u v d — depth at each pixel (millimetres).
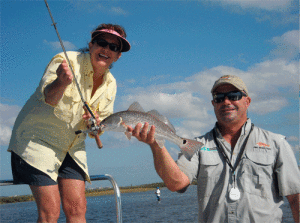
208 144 2934
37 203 3217
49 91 2930
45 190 3172
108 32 3473
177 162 2893
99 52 3520
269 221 2645
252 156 2750
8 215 30250
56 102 3012
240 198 2662
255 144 2795
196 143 2822
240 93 2838
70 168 3521
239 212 2643
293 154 2760
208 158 2861
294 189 2662
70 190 3482
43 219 3174
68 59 3150
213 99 2990
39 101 3215
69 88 3299
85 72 3498
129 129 2764
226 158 2809
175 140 2900
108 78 3812
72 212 3500
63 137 3422
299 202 2691
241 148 2818
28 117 3289
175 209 28531
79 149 3613
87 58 3547
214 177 2811
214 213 2721
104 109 3826
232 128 2920
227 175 2758
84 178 3662
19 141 3297
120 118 3012
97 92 3652
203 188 2855
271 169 2730
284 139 2807
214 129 3002
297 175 2703
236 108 2855
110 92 3867
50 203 3180
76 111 3422
